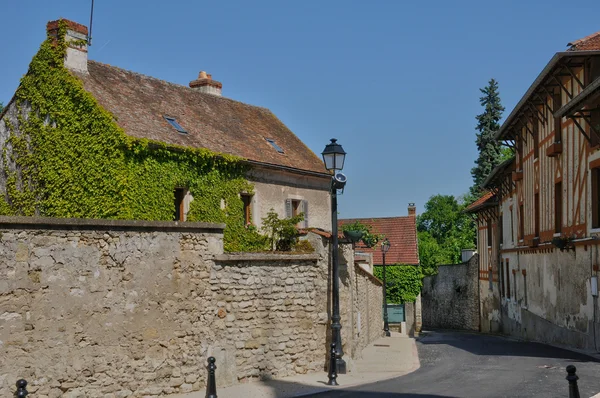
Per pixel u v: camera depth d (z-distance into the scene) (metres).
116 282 12.07
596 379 13.21
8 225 10.59
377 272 43.91
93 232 11.77
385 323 34.69
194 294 13.53
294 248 16.48
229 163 21.97
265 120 29.36
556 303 24.86
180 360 13.14
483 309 42.41
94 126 19.05
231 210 22.05
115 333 11.99
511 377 14.23
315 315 16.09
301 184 26.45
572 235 22.28
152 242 12.75
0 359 10.33
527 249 30.09
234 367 14.23
